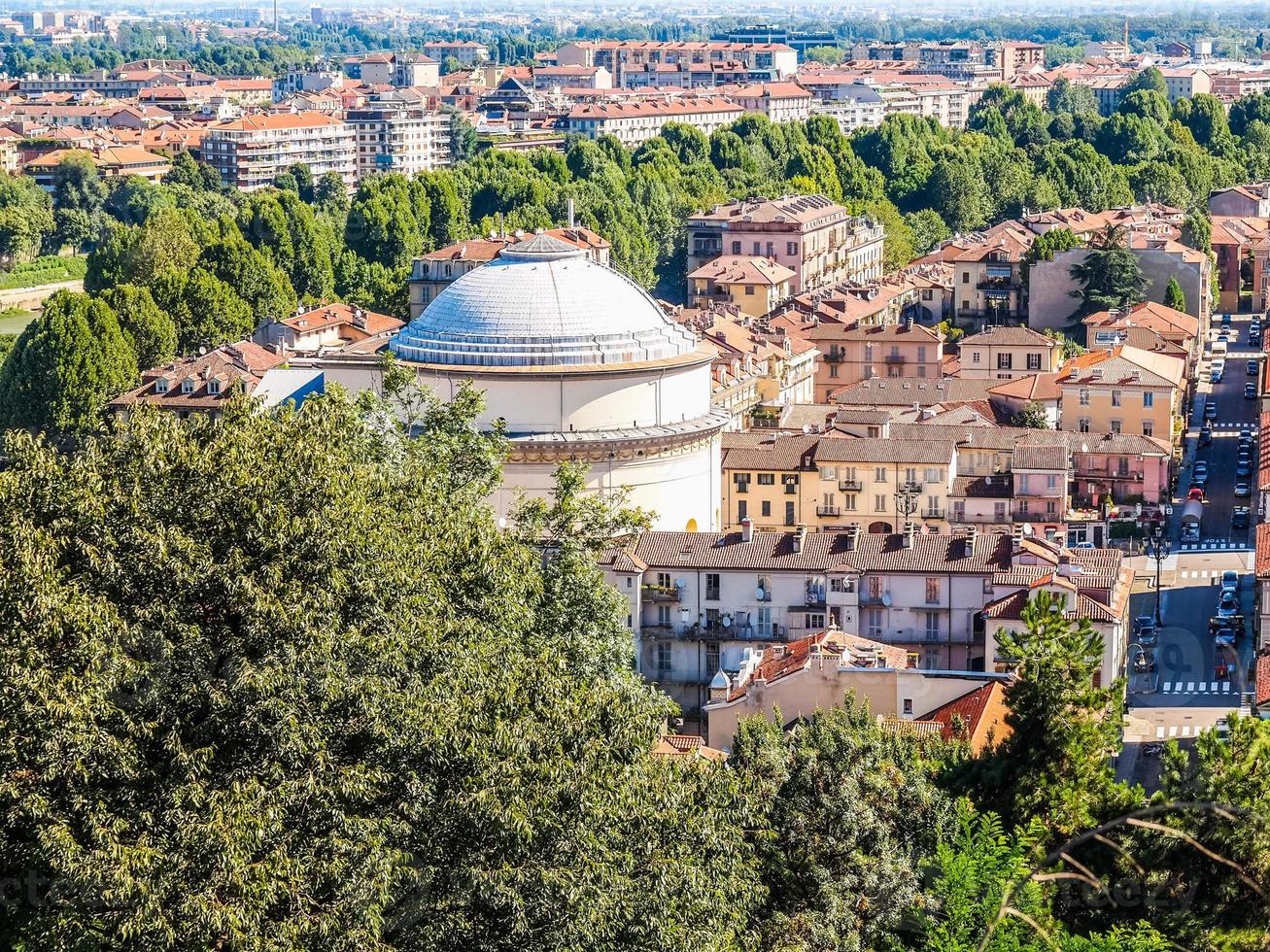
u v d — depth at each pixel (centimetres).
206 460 11719
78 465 11825
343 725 10844
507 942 10562
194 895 9931
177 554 11181
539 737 11144
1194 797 11788
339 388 13675
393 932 10681
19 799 10300
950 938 9956
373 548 11531
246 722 10594
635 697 12656
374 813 10819
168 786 10469
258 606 10838
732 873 11581
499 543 13062
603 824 10900
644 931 10694
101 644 10662
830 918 11975
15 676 10462
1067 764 13112
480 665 11344
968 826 11156
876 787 12731
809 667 18700
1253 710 19488
